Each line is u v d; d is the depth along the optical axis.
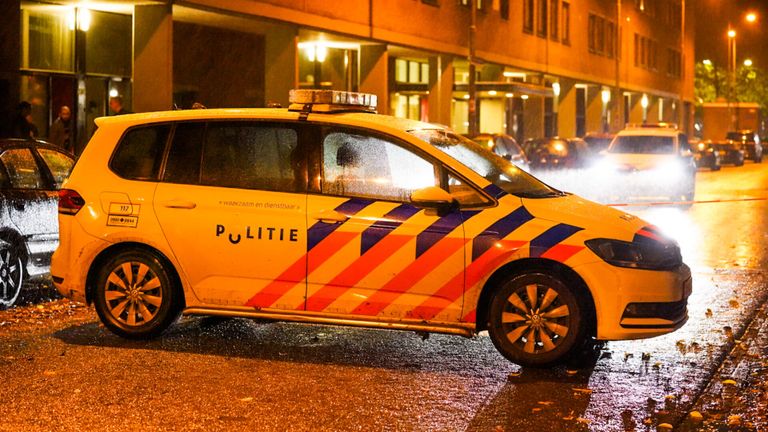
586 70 50.84
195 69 25.69
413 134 7.61
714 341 8.37
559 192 8.04
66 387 6.68
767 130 95.12
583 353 7.85
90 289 8.20
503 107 41.06
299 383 6.87
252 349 7.88
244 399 6.44
